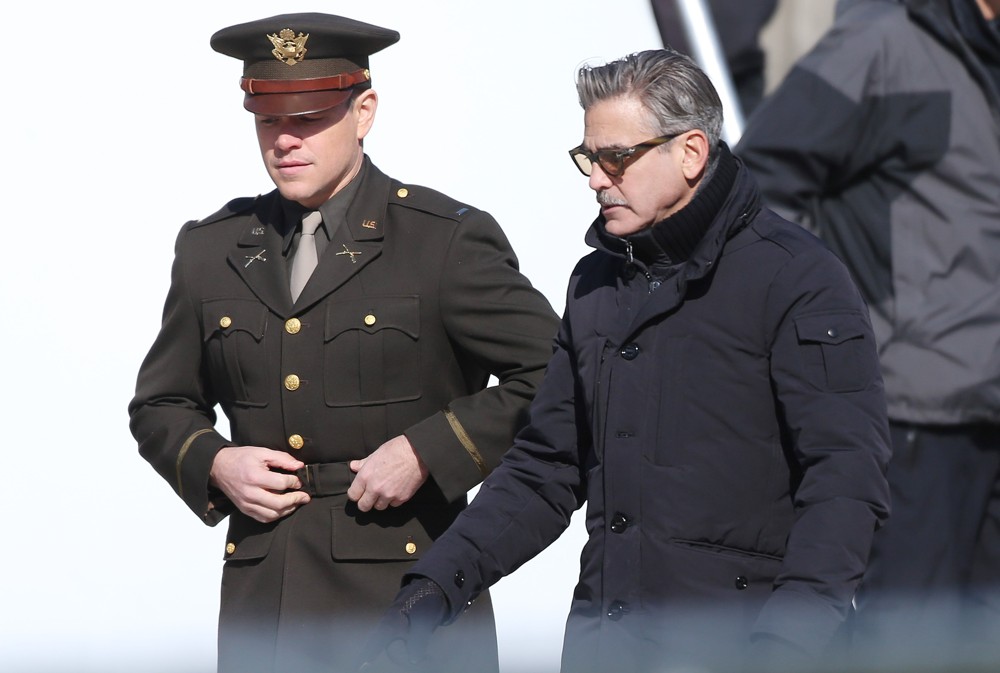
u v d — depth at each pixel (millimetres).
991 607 15727
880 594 15953
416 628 9586
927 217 15969
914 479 15961
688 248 9484
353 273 11797
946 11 15914
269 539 11727
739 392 9320
